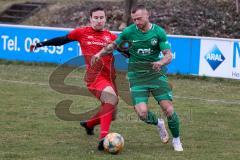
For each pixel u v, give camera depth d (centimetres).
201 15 5991
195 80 3981
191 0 6322
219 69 3975
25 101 2977
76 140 2123
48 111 2708
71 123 2438
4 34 4731
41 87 3472
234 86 3747
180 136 2222
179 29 5794
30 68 4378
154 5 6316
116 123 2461
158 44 1898
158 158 1845
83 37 2059
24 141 2080
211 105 3000
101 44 2044
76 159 1816
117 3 6606
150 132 2294
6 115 2591
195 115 2691
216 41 3966
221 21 5866
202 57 4031
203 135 2247
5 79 3803
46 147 1991
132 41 1908
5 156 1841
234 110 2858
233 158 1869
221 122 2530
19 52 4684
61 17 6538
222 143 2106
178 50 4112
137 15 1862
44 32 4566
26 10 6888
